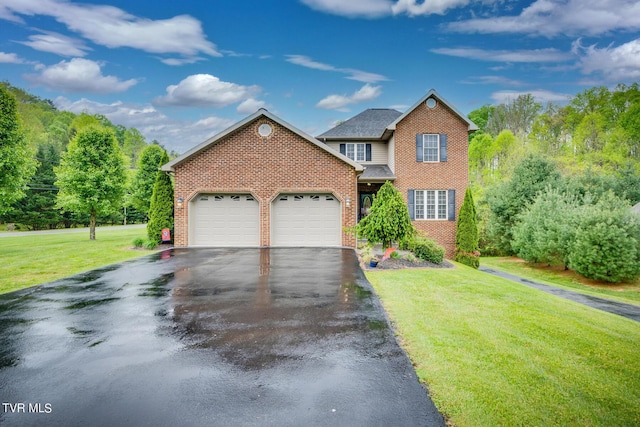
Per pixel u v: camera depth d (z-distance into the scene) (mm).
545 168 24047
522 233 19625
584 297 12133
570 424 3170
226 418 3150
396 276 9570
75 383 3775
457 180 18547
